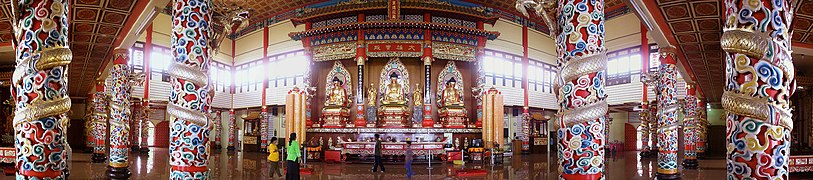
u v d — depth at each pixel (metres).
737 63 3.56
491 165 18.53
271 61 26.39
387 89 21.88
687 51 14.02
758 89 3.47
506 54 25.30
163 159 19.77
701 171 16.19
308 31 22.09
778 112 3.48
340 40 21.97
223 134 29.05
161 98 24.62
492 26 24.77
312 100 22.59
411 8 21.53
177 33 5.53
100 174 13.88
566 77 4.53
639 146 31.33
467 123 21.94
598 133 4.44
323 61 22.72
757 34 3.46
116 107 12.91
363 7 21.38
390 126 21.23
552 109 27.73
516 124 26.19
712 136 25.69
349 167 17.61
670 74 12.84
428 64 21.42
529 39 26.53
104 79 17.73
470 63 23.02
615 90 24.92
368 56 21.53
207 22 5.69
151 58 24.30
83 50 14.47
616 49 25.05
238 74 28.06
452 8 21.91
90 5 10.47
